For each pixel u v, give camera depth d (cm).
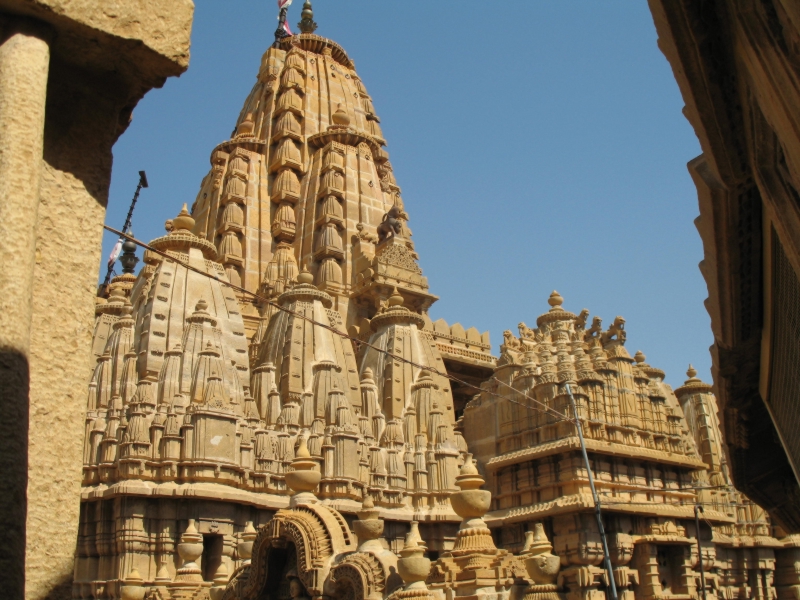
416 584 1920
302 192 7238
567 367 4725
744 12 800
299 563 2205
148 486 3909
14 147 599
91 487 4034
